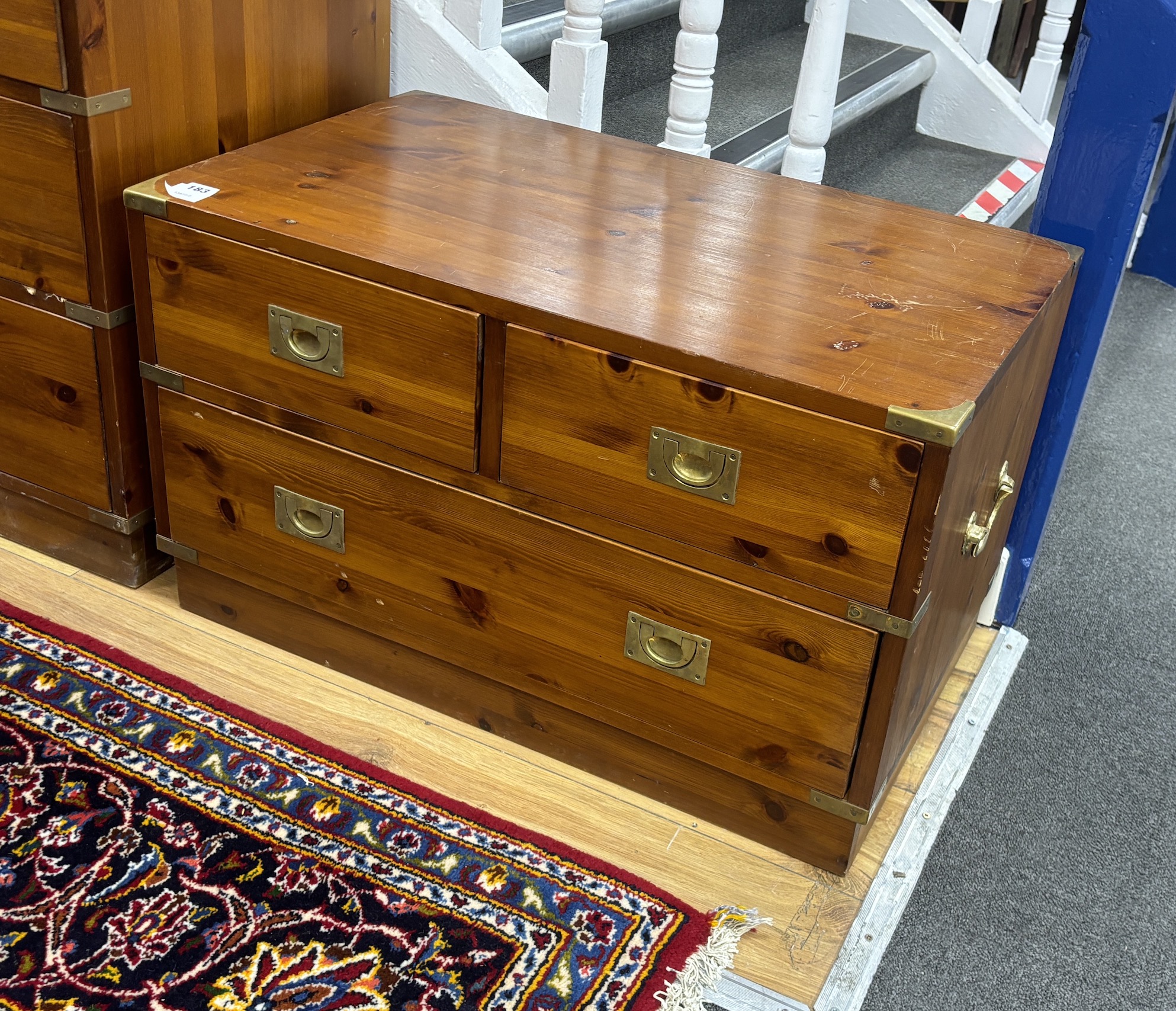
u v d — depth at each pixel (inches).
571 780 57.1
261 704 59.5
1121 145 58.8
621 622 52.3
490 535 53.4
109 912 47.4
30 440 64.1
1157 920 52.8
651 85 93.8
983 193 97.0
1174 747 63.6
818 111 72.6
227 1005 44.4
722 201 59.2
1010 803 58.7
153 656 61.6
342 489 55.9
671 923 49.4
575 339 47.4
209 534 61.2
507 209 55.7
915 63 104.4
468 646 57.0
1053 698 66.4
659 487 48.6
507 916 49.0
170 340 56.5
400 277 49.3
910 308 50.4
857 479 44.5
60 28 51.3
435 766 57.0
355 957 46.6
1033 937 51.4
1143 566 78.9
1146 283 122.9
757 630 49.4
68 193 55.4
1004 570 69.8
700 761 54.1
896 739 51.8
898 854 54.8
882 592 46.1
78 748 54.9
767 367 44.7
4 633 61.3
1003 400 49.7
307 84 65.3
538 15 81.0
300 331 53.1
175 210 52.8
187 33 56.6
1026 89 108.0
